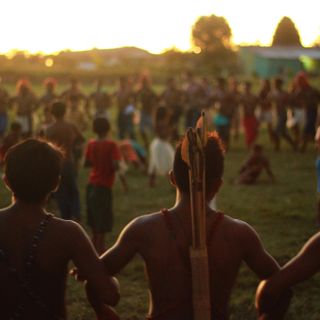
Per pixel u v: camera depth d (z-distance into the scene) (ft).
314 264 9.86
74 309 19.08
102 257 9.92
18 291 9.29
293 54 239.30
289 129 74.79
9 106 59.06
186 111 63.10
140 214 33.30
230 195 38.17
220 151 10.04
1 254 9.30
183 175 9.81
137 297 20.30
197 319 9.37
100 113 60.75
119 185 41.83
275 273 10.04
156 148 40.70
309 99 56.39
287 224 30.53
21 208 9.53
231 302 19.61
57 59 251.19
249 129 59.16
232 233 9.75
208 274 9.42
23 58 242.17
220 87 60.03
